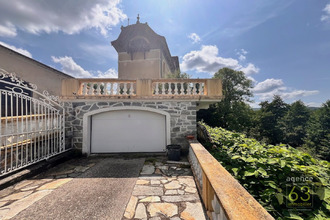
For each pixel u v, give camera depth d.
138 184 3.91
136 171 4.83
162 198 3.25
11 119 4.03
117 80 6.54
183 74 13.73
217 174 2.31
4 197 3.28
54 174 4.61
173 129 6.61
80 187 3.75
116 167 5.20
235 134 5.53
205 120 21.88
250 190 2.82
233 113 23.97
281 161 2.85
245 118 24.44
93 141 6.82
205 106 8.13
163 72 16.53
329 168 3.11
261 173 2.83
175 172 4.74
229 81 25.41
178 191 3.54
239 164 3.52
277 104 30.66
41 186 3.80
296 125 28.16
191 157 5.12
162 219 2.60
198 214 2.72
